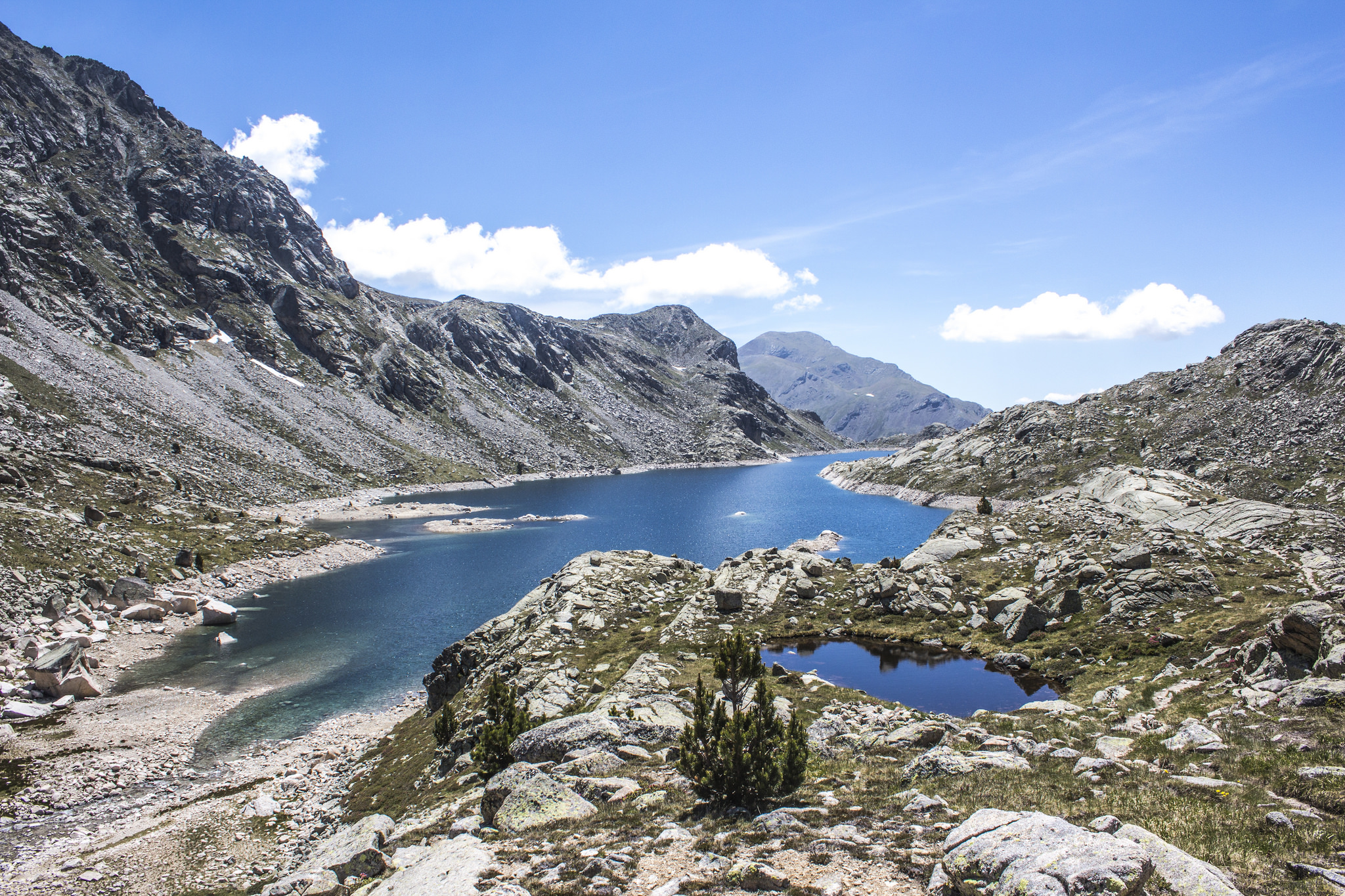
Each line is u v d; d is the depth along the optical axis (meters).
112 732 50.00
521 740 32.12
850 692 41.22
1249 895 12.12
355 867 20.25
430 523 155.50
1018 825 13.73
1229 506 74.62
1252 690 28.56
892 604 62.03
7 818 38.59
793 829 17.36
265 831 36.66
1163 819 15.77
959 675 48.00
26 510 83.12
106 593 75.56
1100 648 47.88
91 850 35.25
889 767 24.53
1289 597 46.72
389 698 58.19
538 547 128.25
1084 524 77.12
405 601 89.12
